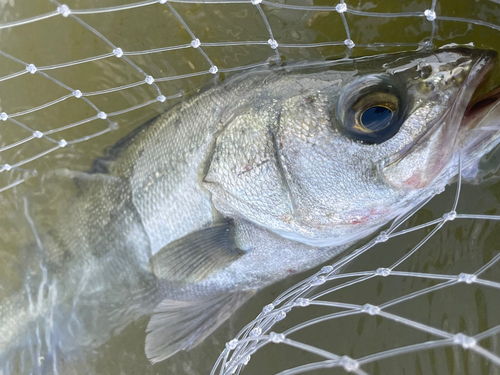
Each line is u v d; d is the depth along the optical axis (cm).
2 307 25
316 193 19
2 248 25
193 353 25
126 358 25
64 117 26
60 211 24
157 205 21
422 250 22
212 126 20
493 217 16
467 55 18
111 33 25
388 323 22
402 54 18
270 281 23
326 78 19
